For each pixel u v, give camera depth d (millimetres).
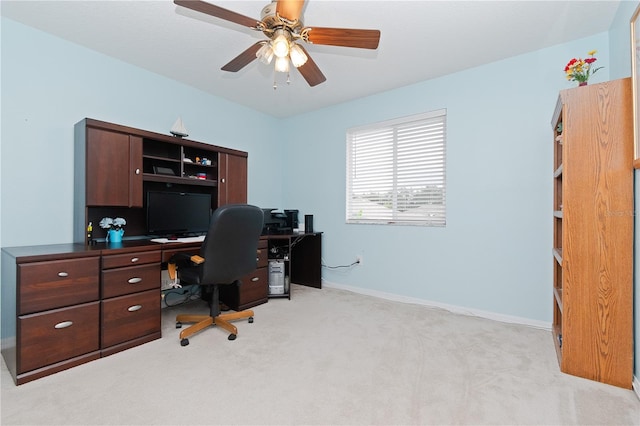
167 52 2504
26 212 2139
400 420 1362
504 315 2611
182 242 2418
